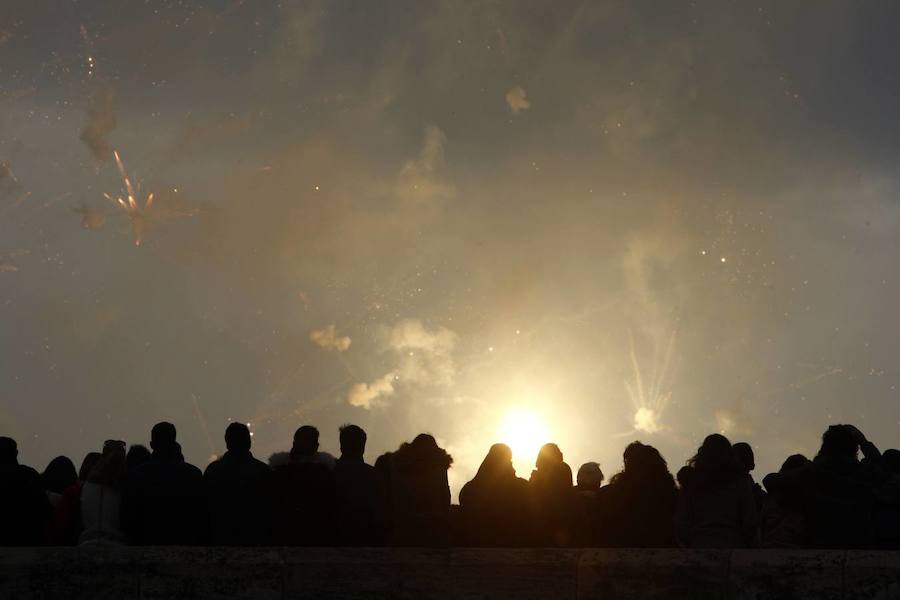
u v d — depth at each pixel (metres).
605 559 12.30
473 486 13.98
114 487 13.40
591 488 15.05
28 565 12.24
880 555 11.95
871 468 13.37
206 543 13.61
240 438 13.91
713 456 13.41
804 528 13.24
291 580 12.34
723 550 12.21
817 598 11.94
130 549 12.35
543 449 14.07
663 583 12.20
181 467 13.48
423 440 13.95
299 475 13.67
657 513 13.77
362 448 14.14
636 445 14.01
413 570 12.38
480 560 12.39
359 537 13.80
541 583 12.34
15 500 13.23
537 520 13.83
